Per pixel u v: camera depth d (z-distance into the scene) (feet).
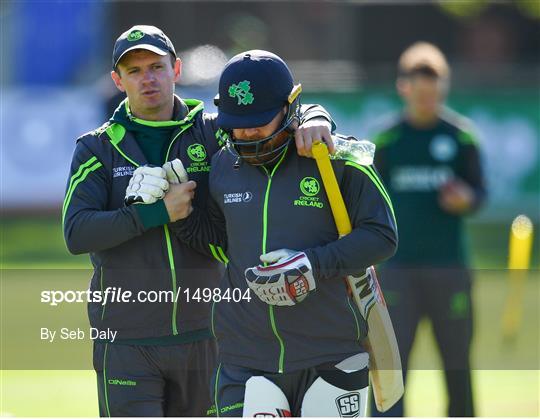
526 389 97.66
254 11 228.43
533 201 196.85
